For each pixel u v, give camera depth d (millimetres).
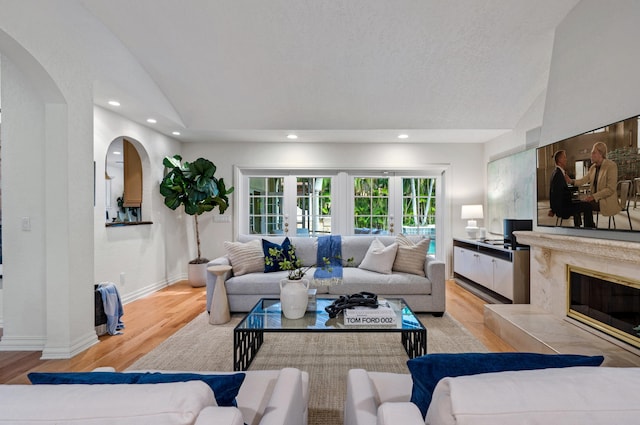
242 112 4000
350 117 4062
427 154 5121
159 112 3629
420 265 3449
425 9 2654
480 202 5074
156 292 4336
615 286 2180
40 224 2520
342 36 2910
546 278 2861
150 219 4328
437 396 654
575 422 567
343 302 2422
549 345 2154
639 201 1889
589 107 2357
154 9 2660
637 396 593
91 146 2631
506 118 4020
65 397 606
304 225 5293
